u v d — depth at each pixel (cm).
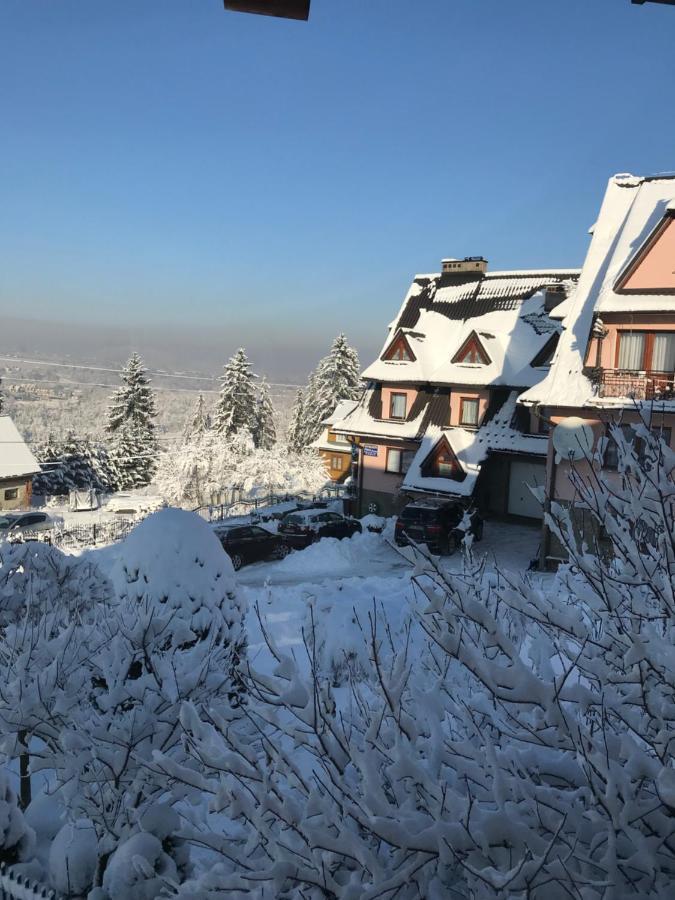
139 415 7344
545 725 372
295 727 383
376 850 372
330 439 5225
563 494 2209
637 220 2433
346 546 2547
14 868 598
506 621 529
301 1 221
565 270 3469
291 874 343
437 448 3062
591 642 389
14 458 4959
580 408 2139
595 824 355
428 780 343
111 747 597
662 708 354
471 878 334
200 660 658
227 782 364
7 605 844
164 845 566
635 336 2162
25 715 635
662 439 405
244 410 7475
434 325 3550
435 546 2469
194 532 739
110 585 925
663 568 390
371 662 454
